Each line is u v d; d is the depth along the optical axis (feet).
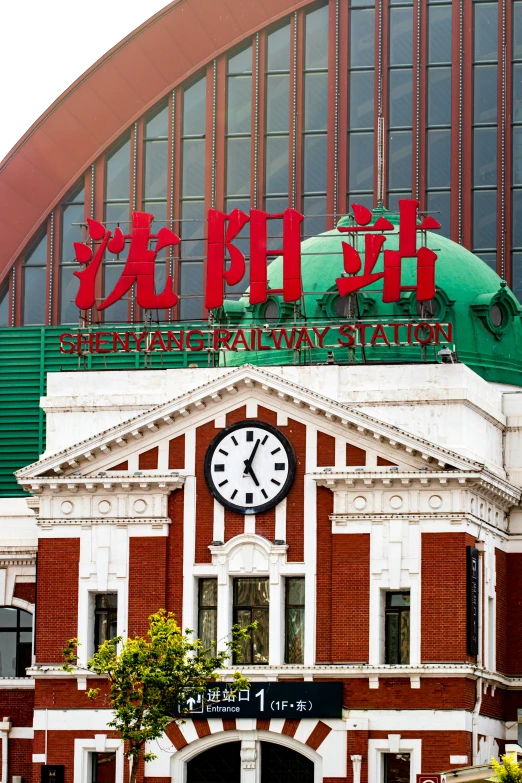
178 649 292.40
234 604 314.35
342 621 308.81
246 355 343.26
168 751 311.68
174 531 316.19
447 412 314.96
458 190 443.73
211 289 336.49
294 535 312.29
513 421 333.83
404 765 305.94
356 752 305.73
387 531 309.42
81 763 313.73
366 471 309.42
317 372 320.70
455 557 306.96
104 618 317.83
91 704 314.55
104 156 460.96
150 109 458.91
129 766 313.12
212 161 454.40
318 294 341.21
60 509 319.27
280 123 453.58
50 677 315.99
